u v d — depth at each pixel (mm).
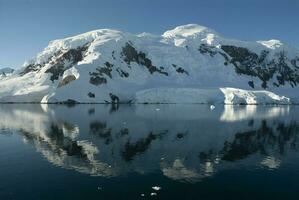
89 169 47250
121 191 38812
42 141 66812
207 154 56812
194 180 42969
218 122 99688
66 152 57281
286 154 57312
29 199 36219
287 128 87812
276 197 37656
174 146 63031
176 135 75125
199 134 76750
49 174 44719
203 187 40500
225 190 39500
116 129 83438
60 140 68000
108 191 38781
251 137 73375
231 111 144375
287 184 41656
